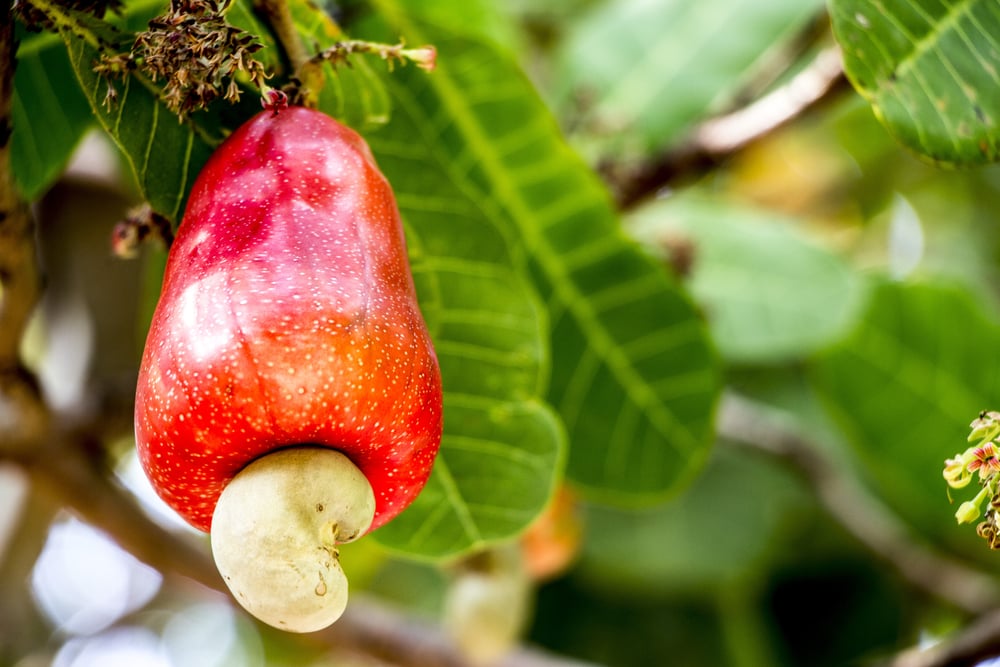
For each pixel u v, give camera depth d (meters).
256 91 0.64
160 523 0.96
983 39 0.63
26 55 0.70
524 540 0.93
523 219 0.80
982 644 0.82
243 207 0.60
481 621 0.89
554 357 0.84
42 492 0.92
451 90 0.76
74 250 1.07
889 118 0.62
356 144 0.62
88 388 0.93
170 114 0.63
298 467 0.58
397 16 0.73
